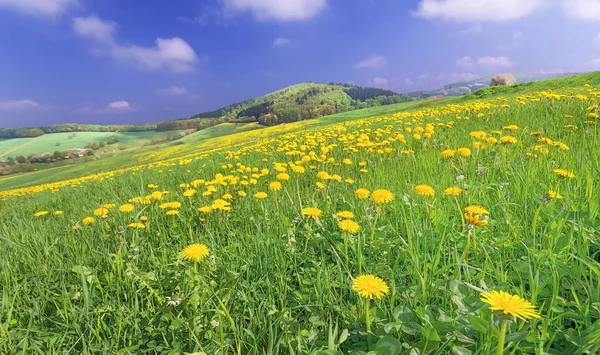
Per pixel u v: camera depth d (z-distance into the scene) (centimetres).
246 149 1364
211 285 232
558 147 447
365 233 302
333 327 195
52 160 16412
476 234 260
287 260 283
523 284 191
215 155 1538
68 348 201
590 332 148
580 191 309
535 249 220
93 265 303
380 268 241
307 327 198
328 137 1178
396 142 796
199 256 228
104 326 208
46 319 229
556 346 156
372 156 682
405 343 163
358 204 365
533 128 707
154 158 5394
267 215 381
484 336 154
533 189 317
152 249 326
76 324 205
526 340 151
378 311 190
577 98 956
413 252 238
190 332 189
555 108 892
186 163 1362
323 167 657
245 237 338
